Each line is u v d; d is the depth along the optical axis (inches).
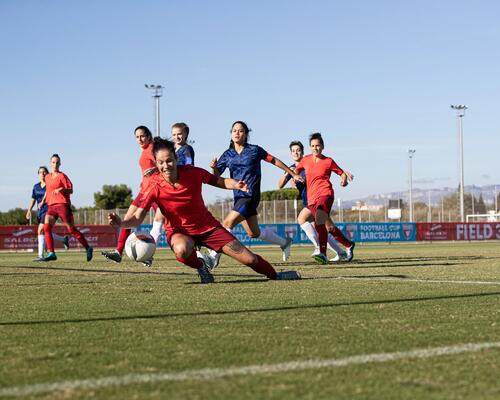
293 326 191.2
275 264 524.1
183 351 156.4
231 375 133.0
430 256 653.9
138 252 364.8
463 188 1978.3
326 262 491.2
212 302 249.3
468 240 1630.2
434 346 160.9
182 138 436.8
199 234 317.1
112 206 2780.5
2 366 142.7
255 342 166.7
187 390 122.0
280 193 2297.0
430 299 253.9
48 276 407.2
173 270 462.3
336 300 252.1
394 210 1926.7
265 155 427.2
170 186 296.0
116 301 257.8
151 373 135.1
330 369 137.6
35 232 1222.3
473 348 158.4
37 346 164.2
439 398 117.0
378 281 337.1
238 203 428.1
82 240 593.0
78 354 154.3
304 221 561.0
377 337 172.9
